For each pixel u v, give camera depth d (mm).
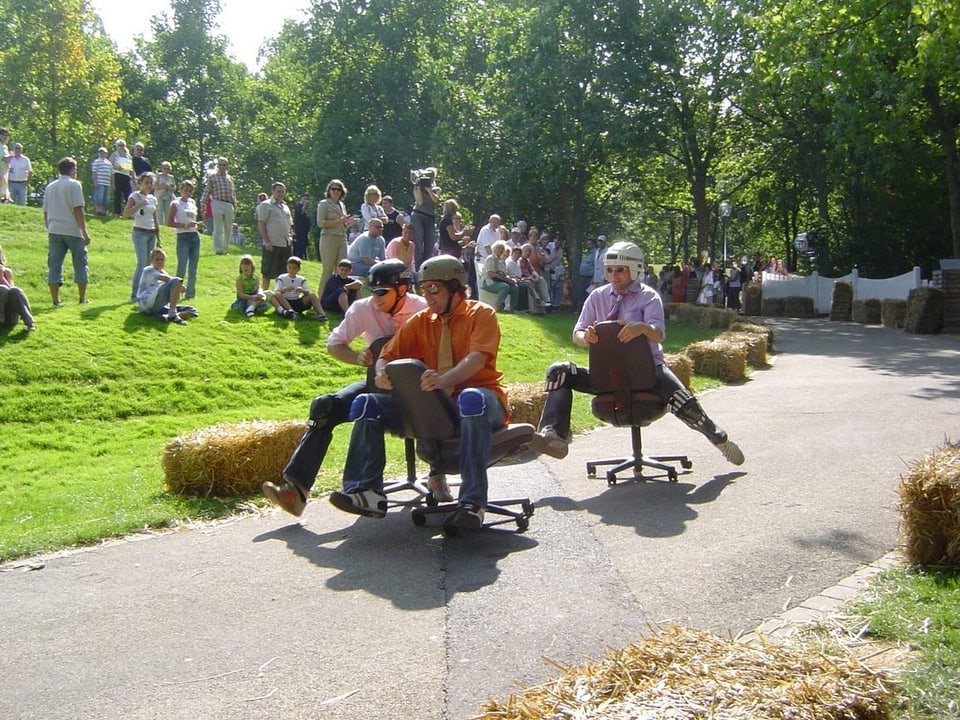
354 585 4961
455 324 5945
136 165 25312
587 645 4055
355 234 20125
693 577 4848
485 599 4656
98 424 10438
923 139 33281
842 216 40000
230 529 6207
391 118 41656
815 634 4000
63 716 3607
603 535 5684
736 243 59188
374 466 5738
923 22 15633
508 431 5938
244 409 11453
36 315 13125
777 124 37406
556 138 33031
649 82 33438
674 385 6992
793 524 5727
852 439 8250
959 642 3787
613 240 55906
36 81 43812
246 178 54812
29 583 5203
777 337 22281
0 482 8180
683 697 2766
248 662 4031
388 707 3572
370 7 41812
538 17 33219
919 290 23219
